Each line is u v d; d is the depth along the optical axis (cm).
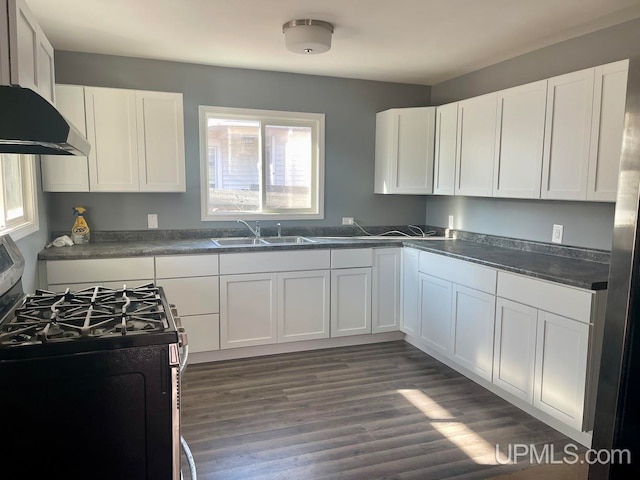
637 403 106
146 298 189
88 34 318
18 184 286
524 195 317
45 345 134
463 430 264
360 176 459
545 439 255
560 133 288
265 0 259
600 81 260
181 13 279
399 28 303
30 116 156
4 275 167
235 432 262
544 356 261
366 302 401
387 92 459
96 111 344
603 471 111
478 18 284
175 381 146
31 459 137
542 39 323
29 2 262
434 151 419
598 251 299
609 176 258
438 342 357
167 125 362
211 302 354
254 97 413
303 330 384
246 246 359
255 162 425
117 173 353
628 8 266
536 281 264
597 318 235
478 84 410
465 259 322
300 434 260
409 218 481
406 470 227
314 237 441
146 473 148
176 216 400
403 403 297
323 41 295
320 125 439
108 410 142
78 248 338
